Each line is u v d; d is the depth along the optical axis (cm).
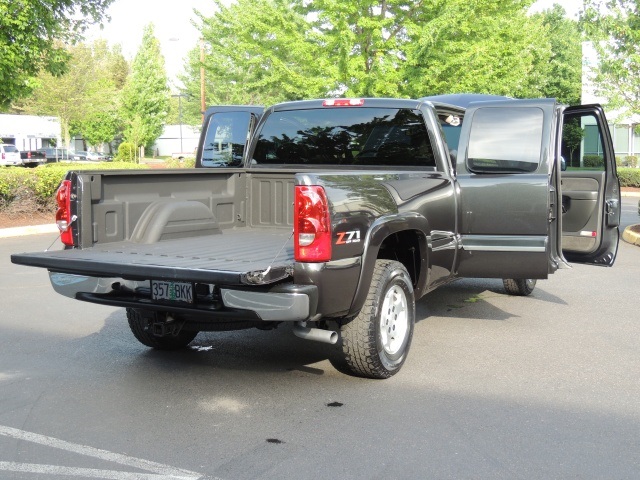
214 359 605
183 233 620
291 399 502
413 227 556
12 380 547
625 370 568
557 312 780
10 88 1834
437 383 536
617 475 380
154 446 420
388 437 432
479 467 389
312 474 381
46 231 1669
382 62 2039
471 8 1983
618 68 1756
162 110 6328
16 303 839
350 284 492
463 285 940
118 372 568
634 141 3584
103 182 557
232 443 424
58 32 1914
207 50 3788
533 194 605
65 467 390
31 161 4944
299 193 468
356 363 526
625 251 1320
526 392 515
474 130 636
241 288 464
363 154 673
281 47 2272
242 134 868
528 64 2803
